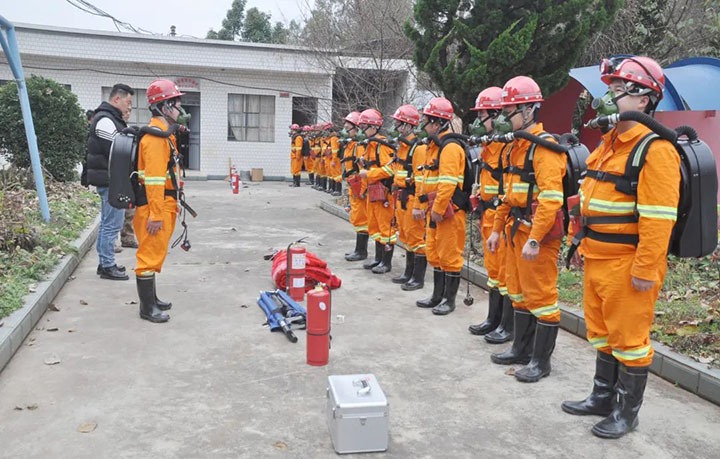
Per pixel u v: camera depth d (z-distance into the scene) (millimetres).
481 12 9086
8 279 5961
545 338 4555
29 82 11719
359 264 8430
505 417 3949
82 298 6383
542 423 3875
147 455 3369
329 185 17516
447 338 5465
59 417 3785
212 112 21438
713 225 3512
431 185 6066
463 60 9672
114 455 3363
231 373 4543
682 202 3484
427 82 12172
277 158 22203
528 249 4234
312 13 14812
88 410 3889
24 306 5430
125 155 5434
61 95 11930
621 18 10906
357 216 8492
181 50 20375
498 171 4902
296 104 22375
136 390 4207
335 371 4629
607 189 3553
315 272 6871
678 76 8297
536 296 4492
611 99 3525
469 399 4207
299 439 3584
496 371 4727
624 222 3506
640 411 4062
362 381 3672
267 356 4898
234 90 21469
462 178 5863
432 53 9055
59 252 7492
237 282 7238
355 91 14164
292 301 5992
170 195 5672
